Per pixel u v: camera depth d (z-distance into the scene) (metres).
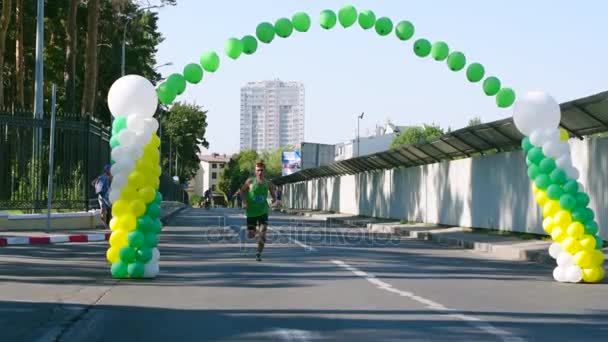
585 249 14.11
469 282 13.91
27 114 25.95
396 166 44.09
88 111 39.47
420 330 8.73
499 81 18.70
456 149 32.81
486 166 30.42
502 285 13.50
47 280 13.45
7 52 49.12
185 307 10.48
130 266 13.84
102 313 9.91
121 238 13.88
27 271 14.84
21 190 26.03
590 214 14.38
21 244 22.08
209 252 20.41
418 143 34.62
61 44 51.53
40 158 26.36
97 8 39.75
